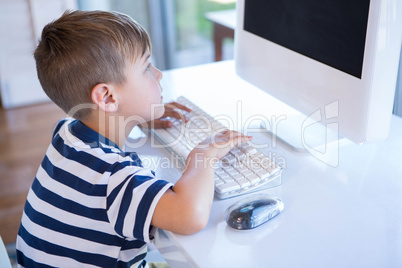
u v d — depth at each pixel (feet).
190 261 2.37
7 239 6.13
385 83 2.80
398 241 2.42
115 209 2.49
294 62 3.39
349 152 3.32
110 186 2.52
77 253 2.71
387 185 2.92
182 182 2.61
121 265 2.75
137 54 2.79
